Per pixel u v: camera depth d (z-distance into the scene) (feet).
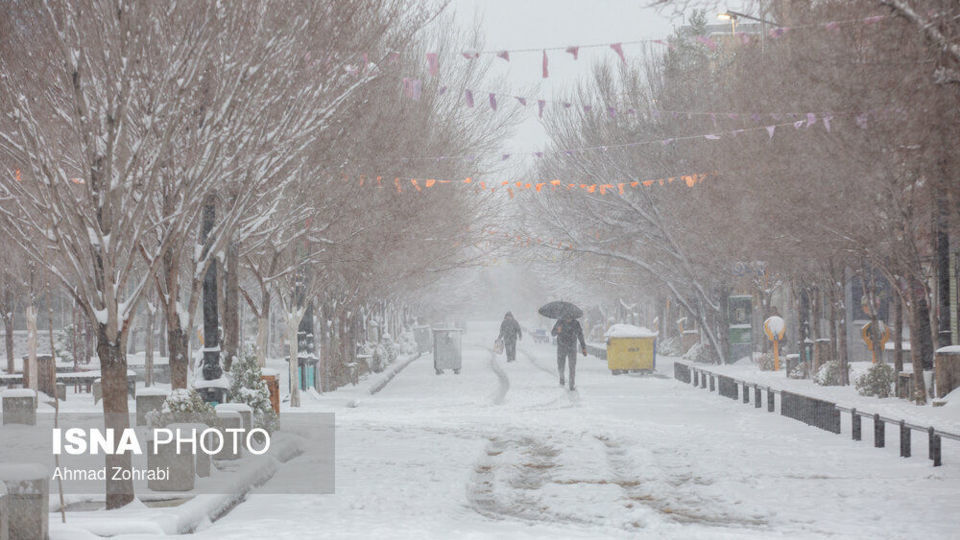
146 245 82.48
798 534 45.06
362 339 225.56
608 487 58.44
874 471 62.59
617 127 192.13
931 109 67.15
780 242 118.42
